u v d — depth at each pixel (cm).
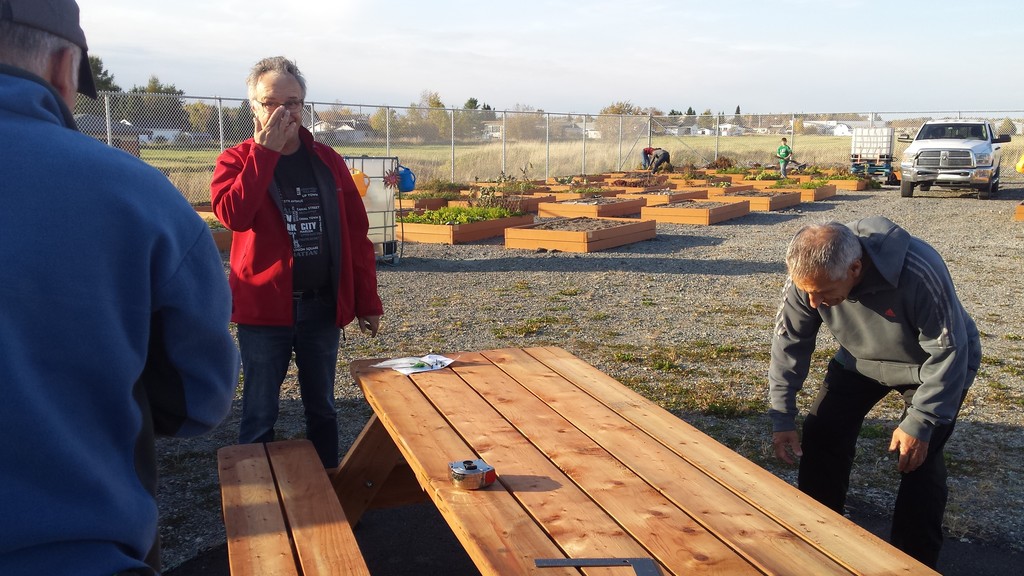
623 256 1189
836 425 323
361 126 2270
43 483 117
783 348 318
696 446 261
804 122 5025
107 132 1681
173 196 132
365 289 369
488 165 2717
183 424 146
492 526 202
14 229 113
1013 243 1325
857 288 284
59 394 118
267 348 343
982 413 525
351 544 238
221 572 337
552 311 819
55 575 117
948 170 2108
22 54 125
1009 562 344
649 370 614
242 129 1898
